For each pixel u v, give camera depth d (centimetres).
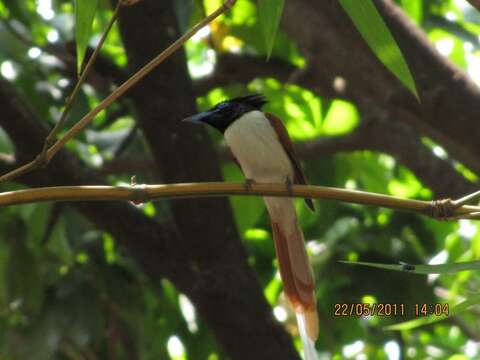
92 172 965
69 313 1068
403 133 1150
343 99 1162
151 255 973
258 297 969
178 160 970
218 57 1178
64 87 1206
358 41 948
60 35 1250
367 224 1206
